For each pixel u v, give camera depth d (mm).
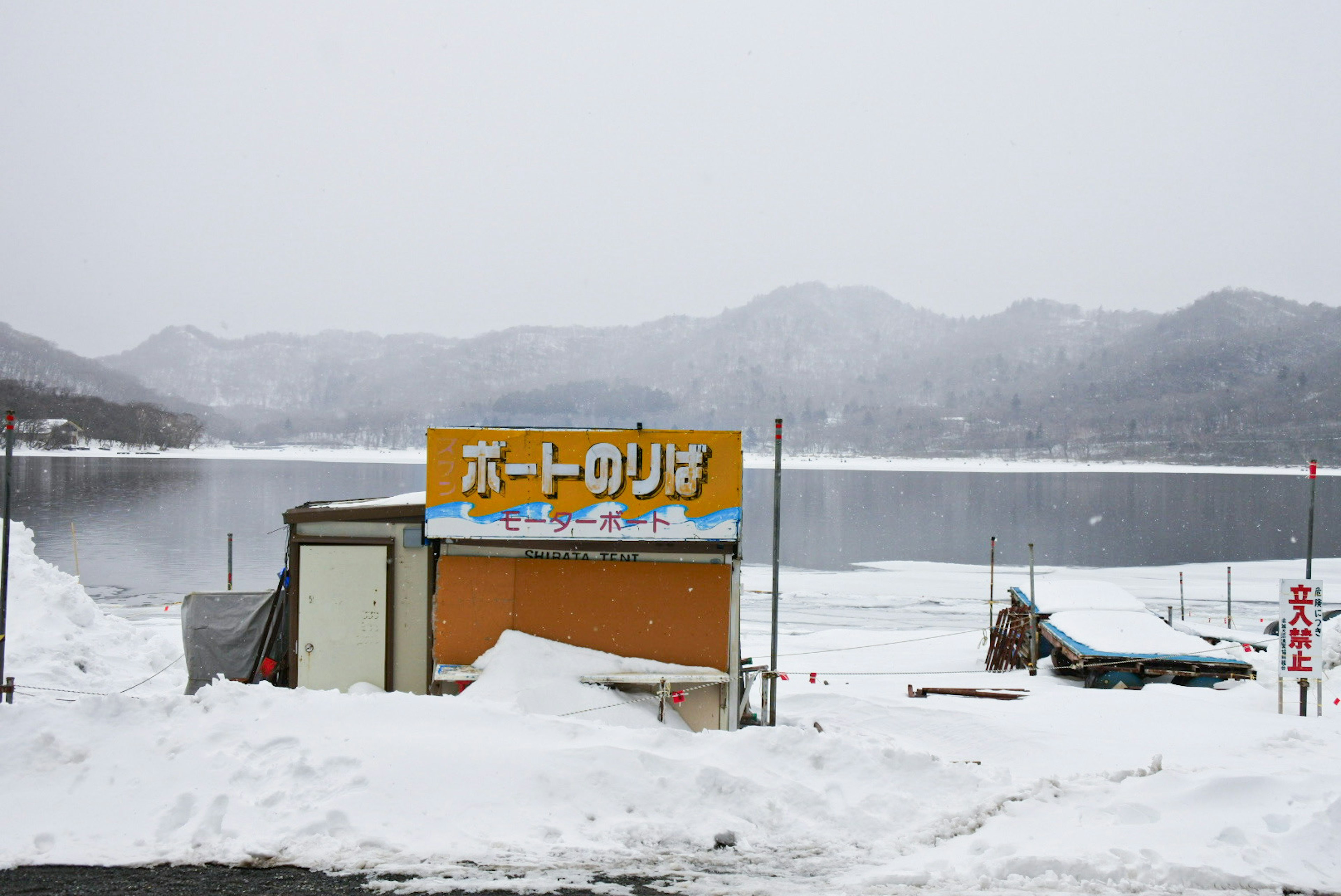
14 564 16547
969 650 21922
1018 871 6082
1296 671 12367
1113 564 42781
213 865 6031
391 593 11977
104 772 6887
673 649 11227
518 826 6574
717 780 7191
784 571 39969
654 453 11414
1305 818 6531
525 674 10500
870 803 7152
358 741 7348
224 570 34281
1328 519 69688
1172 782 7410
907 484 121250
